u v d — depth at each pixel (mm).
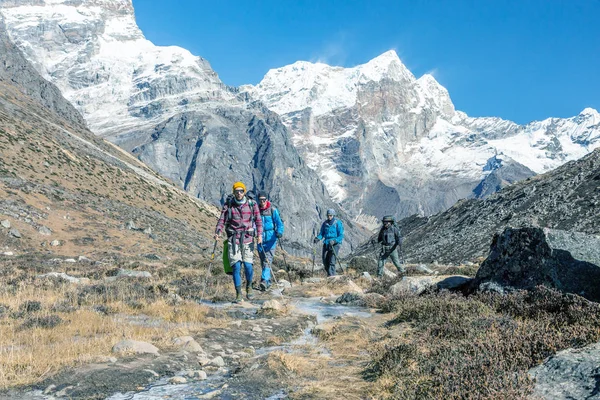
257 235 12625
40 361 6148
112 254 54250
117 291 12109
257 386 5906
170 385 5863
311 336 9164
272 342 8383
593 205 61938
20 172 74938
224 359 7148
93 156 115188
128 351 6875
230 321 9789
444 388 5176
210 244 85688
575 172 74500
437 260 67312
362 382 6199
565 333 6207
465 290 11969
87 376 5785
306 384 6086
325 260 19375
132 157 168500
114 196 93250
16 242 49969
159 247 66062
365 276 19562
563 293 8625
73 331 8062
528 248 10031
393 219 19344
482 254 61312
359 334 8820
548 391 4719
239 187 12039
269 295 14469
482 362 5688
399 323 10078
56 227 59844
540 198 71875
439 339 7645
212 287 15031
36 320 8430
